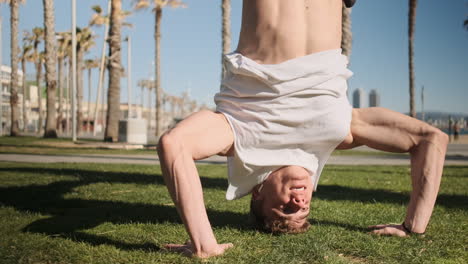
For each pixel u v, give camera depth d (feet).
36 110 273.33
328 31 10.13
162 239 10.29
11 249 9.32
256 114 9.62
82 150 51.72
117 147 57.11
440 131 10.46
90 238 10.41
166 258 8.62
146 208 14.55
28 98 263.90
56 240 10.14
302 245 9.37
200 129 9.15
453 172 29.78
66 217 12.94
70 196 16.85
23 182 20.63
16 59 105.40
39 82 155.94
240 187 10.55
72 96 73.56
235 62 9.83
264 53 9.93
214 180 22.48
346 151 65.10
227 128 9.68
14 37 104.01
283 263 8.27
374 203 16.07
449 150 69.87
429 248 9.50
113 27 67.72
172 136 8.66
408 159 46.57
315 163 10.39
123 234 10.78
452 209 14.62
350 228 11.64
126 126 65.57
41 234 10.73
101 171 25.55
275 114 9.62
